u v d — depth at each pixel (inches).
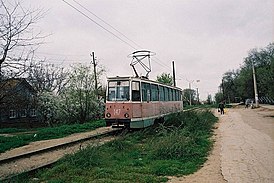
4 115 1334.9
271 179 297.4
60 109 1170.0
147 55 894.4
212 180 304.7
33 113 1439.5
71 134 832.3
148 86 799.1
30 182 315.3
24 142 669.3
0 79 675.4
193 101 3922.2
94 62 1272.1
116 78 724.7
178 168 356.8
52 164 388.8
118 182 303.4
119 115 705.0
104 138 671.1
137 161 390.6
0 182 303.7
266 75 1261.1
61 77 1419.8
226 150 469.1
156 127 751.7
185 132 559.8
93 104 1179.9
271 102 2309.3
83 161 373.7
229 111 1920.5
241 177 307.9
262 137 601.6
